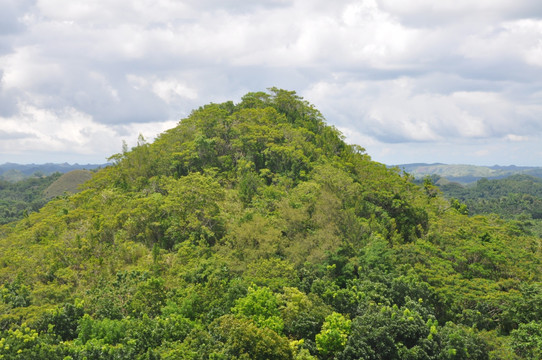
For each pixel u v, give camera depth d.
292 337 41.69
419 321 41.03
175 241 65.25
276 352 34.25
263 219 62.47
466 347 37.78
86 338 40.03
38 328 41.94
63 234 67.81
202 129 98.62
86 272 55.81
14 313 44.94
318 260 55.09
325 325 39.44
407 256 56.44
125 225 68.00
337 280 53.12
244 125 96.94
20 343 36.59
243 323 36.19
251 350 34.44
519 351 39.94
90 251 61.81
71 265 59.06
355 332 38.81
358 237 62.53
